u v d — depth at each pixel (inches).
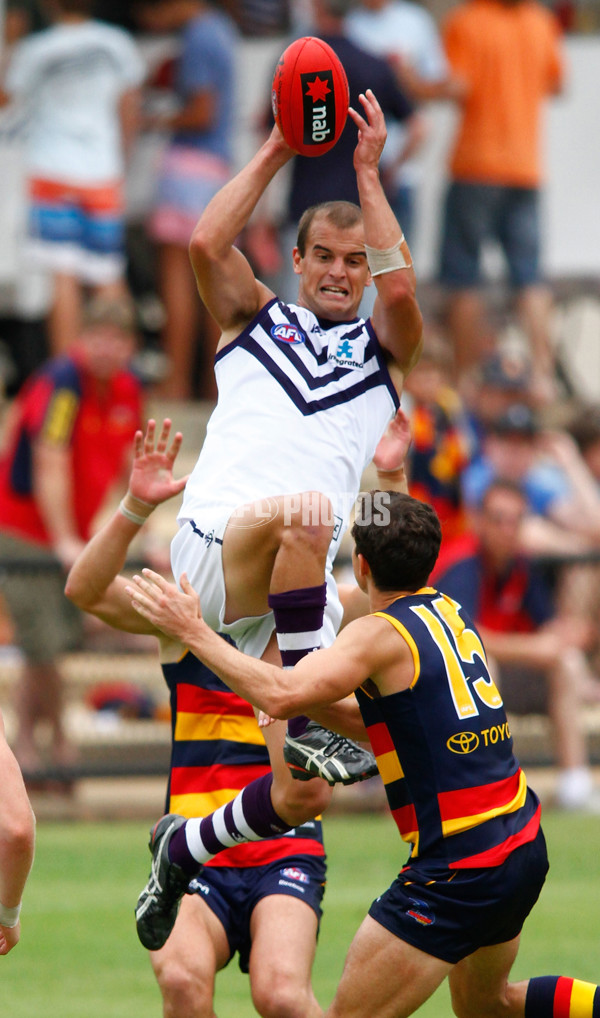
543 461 1567.4
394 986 595.5
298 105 610.5
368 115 621.9
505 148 1689.2
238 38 1812.3
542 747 1438.2
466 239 1710.1
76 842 1230.9
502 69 1674.5
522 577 1358.3
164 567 1302.9
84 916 1003.9
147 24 1839.3
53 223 1627.7
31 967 887.1
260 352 627.5
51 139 1624.0
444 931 593.3
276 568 601.9
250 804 617.6
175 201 1710.1
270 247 1668.3
